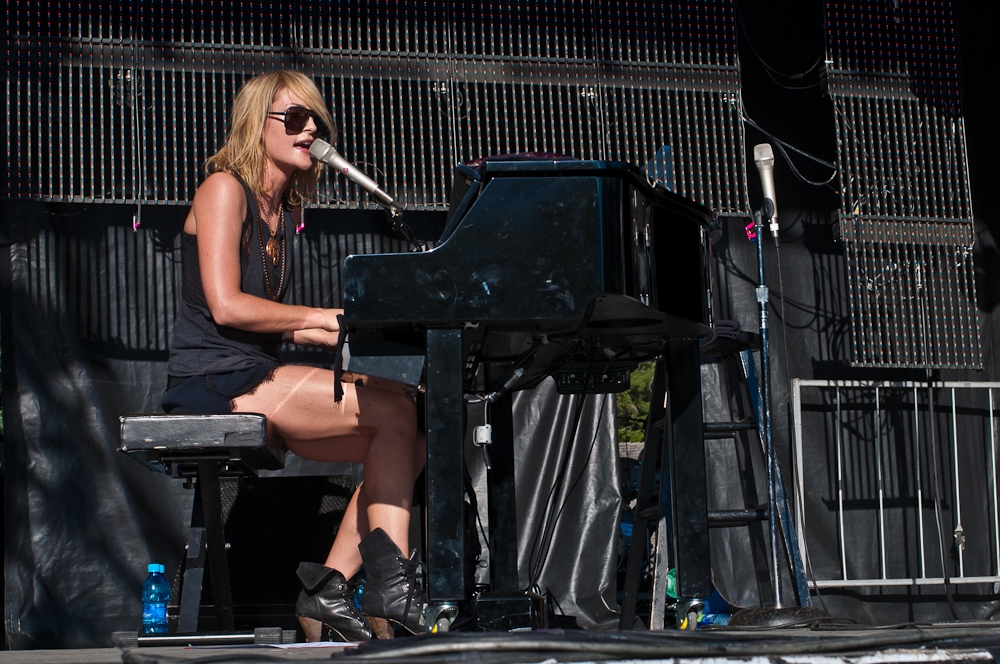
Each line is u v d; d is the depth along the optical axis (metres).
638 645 1.26
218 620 2.80
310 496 3.76
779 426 5.24
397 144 5.23
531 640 1.24
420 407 2.65
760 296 3.67
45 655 2.07
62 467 4.60
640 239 2.23
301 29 5.09
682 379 2.55
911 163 5.59
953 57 5.67
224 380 2.58
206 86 5.07
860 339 5.33
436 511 2.06
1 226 4.72
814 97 5.63
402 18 5.26
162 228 4.91
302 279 5.02
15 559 4.48
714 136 5.41
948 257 5.54
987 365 5.57
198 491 3.03
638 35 5.44
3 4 4.81
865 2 5.61
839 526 5.23
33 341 4.67
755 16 5.63
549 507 4.92
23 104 4.82
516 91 5.43
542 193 2.13
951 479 5.41
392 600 2.33
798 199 5.53
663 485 3.44
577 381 3.12
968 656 1.30
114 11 4.93
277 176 2.82
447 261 2.11
